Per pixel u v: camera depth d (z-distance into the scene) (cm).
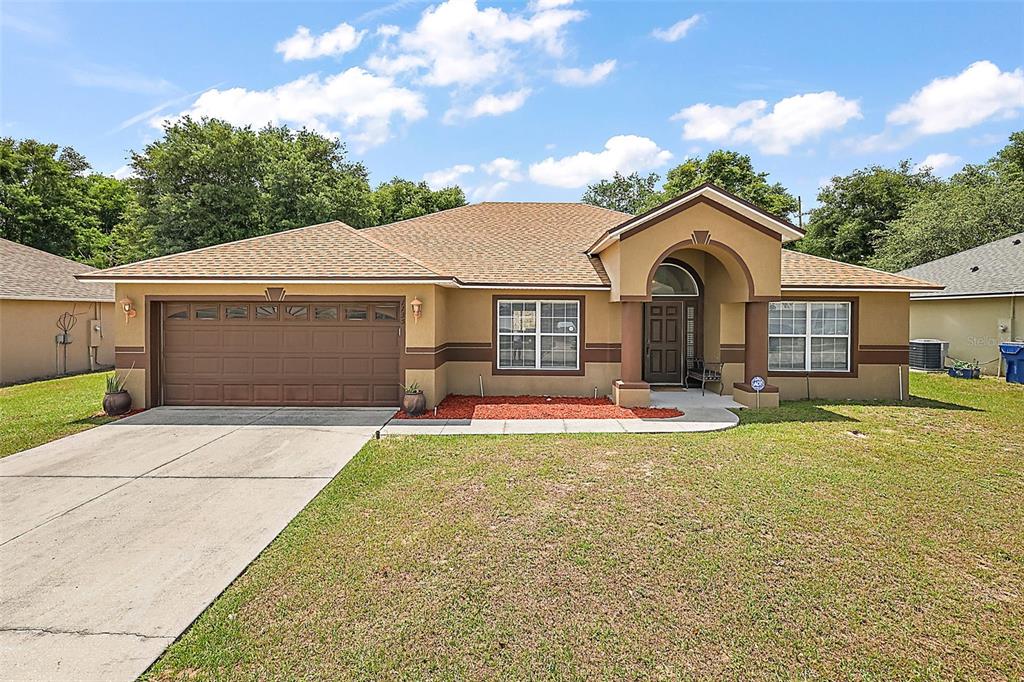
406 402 1244
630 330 1357
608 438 1022
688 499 698
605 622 443
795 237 1350
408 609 462
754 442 977
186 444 1003
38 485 782
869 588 490
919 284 1447
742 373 1498
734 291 1402
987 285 1975
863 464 842
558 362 1502
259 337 1334
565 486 752
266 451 956
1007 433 1048
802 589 488
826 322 1502
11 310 1791
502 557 552
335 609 463
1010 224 2903
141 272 1271
